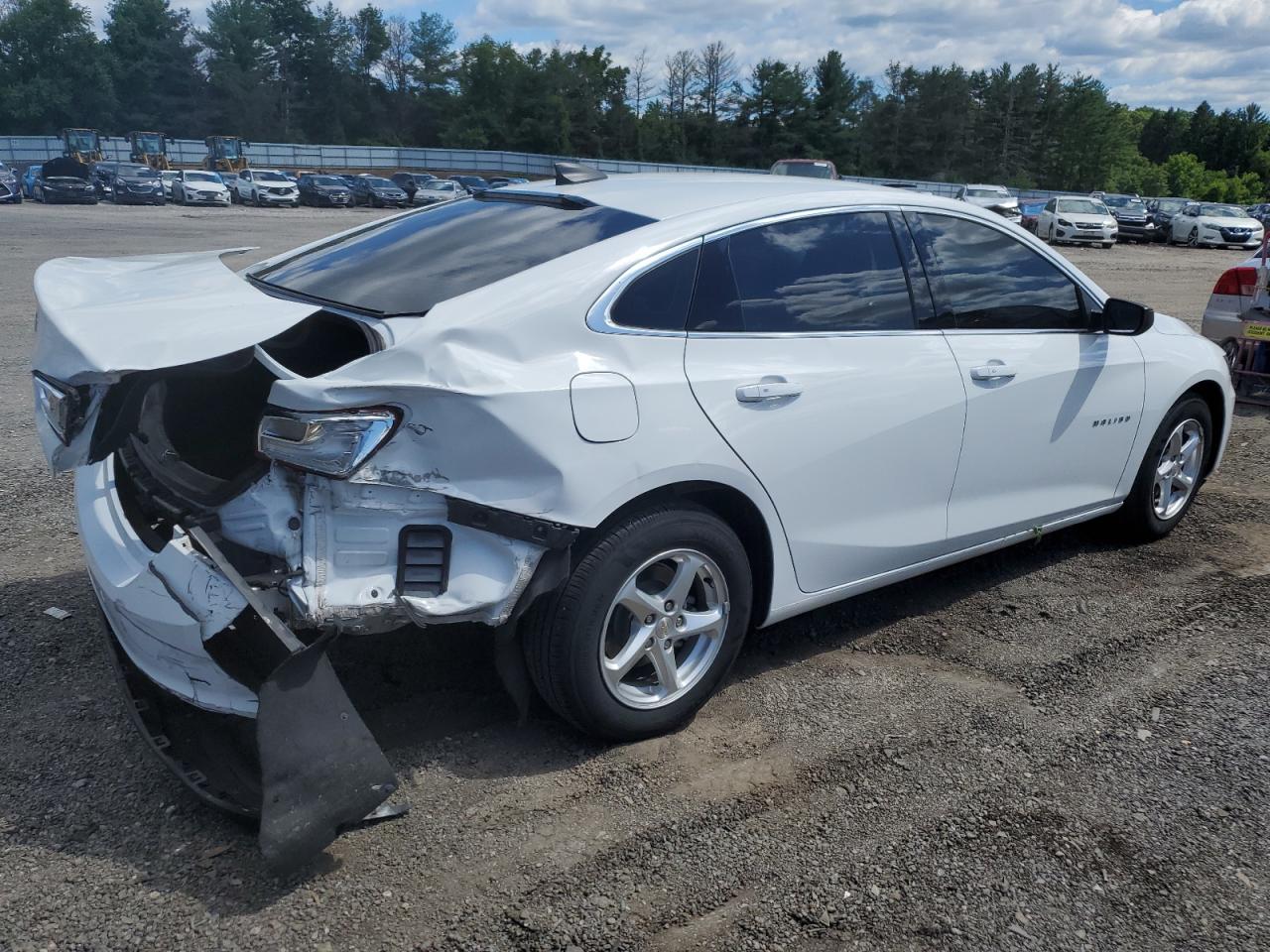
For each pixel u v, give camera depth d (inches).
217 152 2239.2
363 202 1840.6
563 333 112.4
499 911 96.9
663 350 118.8
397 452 102.9
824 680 142.6
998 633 158.6
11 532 187.8
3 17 3499.0
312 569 102.7
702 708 134.0
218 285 118.5
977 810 114.5
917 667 147.2
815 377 130.5
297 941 92.4
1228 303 312.3
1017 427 157.2
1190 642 156.9
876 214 144.3
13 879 99.1
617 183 148.5
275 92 3804.1
